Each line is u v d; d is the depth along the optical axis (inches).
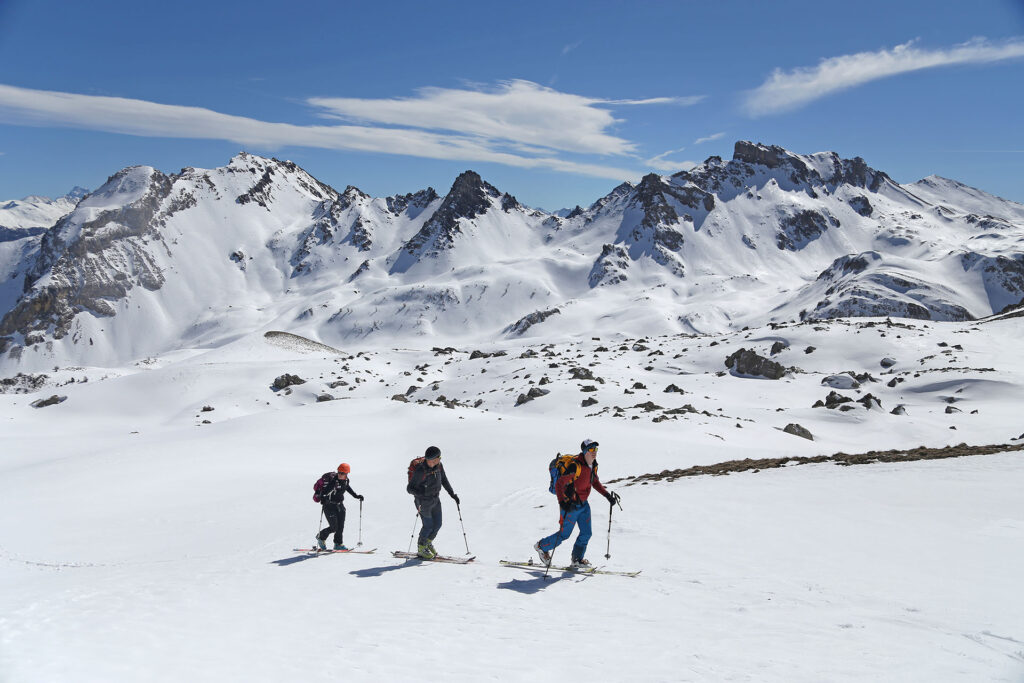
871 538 433.4
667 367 4222.4
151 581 454.9
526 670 250.7
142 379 4613.7
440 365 5182.1
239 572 480.4
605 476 1113.4
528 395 3063.5
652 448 1526.8
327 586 413.1
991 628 267.4
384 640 294.2
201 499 1074.7
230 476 1300.4
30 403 4379.9
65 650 287.1
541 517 645.9
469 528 639.8
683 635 283.4
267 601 377.4
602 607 335.6
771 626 288.0
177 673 255.8
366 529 692.7
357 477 1306.6
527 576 414.9
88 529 863.1
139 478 1277.1
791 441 1979.6
